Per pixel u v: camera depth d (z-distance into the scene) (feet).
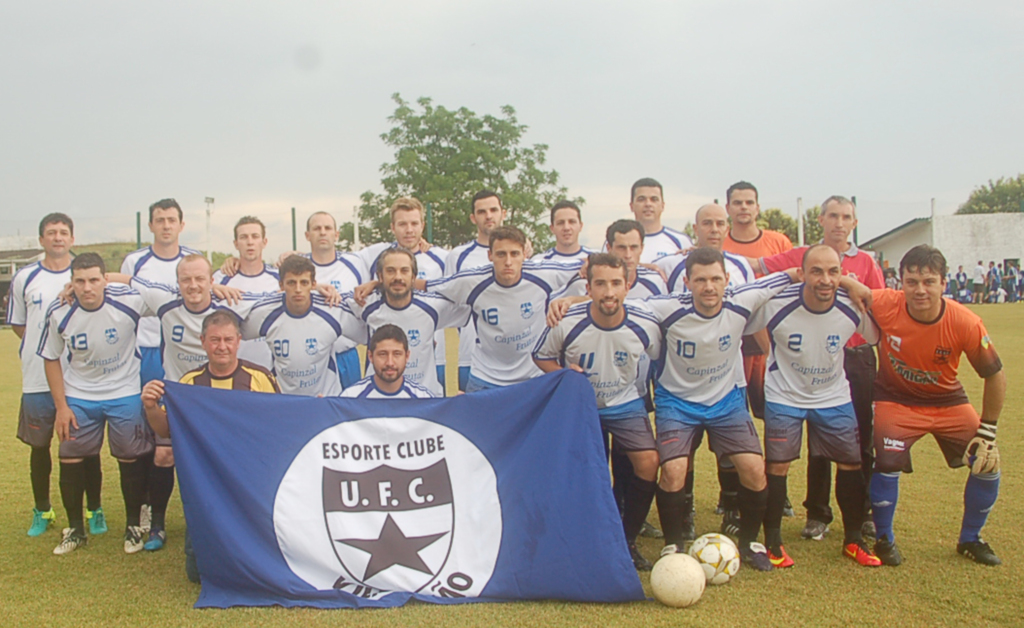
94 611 13.55
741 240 21.48
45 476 18.61
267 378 16.90
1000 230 104.68
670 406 15.92
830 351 15.74
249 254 21.71
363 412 14.71
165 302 17.81
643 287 18.19
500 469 14.44
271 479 14.20
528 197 95.71
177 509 20.59
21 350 18.89
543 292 18.37
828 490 17.38
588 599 13.38
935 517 17.60
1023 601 13.11
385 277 17.53
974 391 34.12
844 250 18.75
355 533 14.07
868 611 12.82
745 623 12.43
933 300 14.71
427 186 93.15
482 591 13.64
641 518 15.70
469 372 21.36
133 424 17.33
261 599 13.69
